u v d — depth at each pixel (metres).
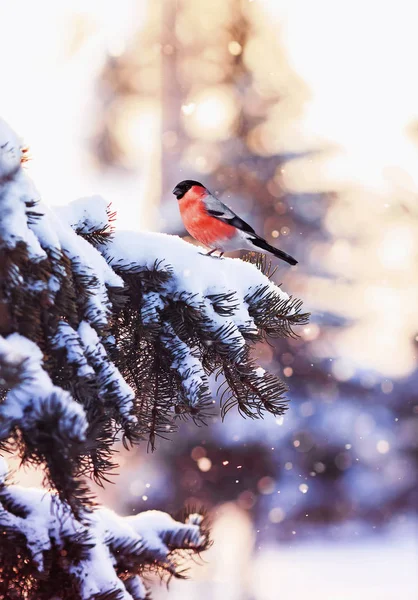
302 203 16.80
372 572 18.67
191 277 3.39
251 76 17.70
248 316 3.49
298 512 17.31
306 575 18.27
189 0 17.89
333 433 16.48
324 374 16.19
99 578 2.70
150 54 20.14
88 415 2.60
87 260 2.83
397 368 17.80
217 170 16.75
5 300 2.38
